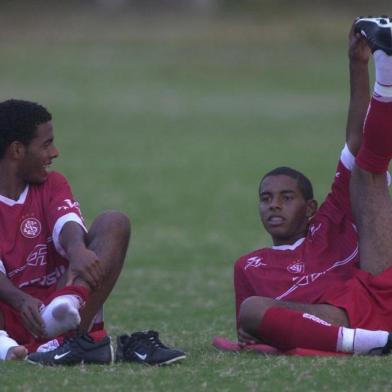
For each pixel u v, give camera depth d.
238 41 157.50
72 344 21.75
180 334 29.48
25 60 146.12
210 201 72.19
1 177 24.23
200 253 53.41
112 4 175.25
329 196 24.95
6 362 22.02
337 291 23.28
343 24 163.25
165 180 81.38
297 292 23.81
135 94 130.62
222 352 23.42
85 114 117.38
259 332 22.75
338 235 24.48
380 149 23.17
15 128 23.97
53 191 24.41
